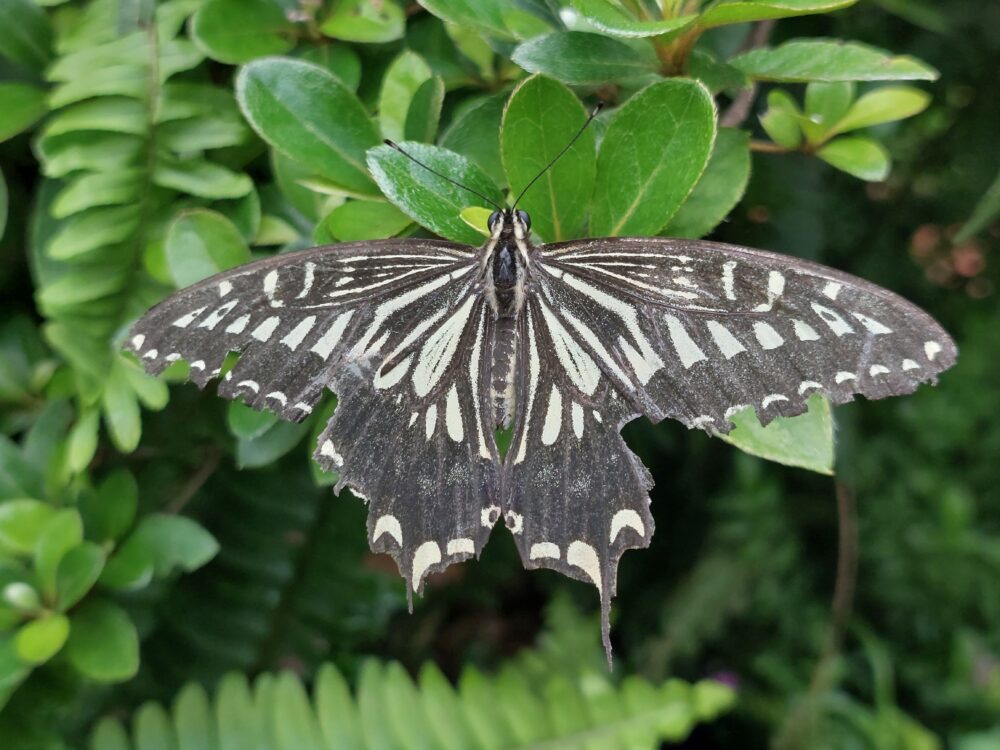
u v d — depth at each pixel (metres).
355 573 0.29
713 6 0.21
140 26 0.24
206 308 0.22
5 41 0.24
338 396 0.24
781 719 0.32
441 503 0.24
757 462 0.33
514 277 0.23
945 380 0.33
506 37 0.22
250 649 0.28
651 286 0.23
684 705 0.27
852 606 0.34
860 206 0.32
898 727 0.30
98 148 0.23
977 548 0.31
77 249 0.23
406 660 0.35
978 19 0.29
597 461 0.24
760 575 0.32
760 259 0.22
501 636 0.38
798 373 0.22
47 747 0.24
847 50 0.22
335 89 0.23
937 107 0.31
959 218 0.32
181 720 0.25
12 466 0.24
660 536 0.36
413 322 0.24
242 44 0.23
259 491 0.27
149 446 0.26
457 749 0.26
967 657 0.31
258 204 0.23
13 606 0.23
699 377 0.23
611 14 0.21
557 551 0.24
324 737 0.25
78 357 0.23
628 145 0.22
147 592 0.27
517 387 0.24
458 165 0.22
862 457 0.33
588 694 0.27
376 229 0.23
